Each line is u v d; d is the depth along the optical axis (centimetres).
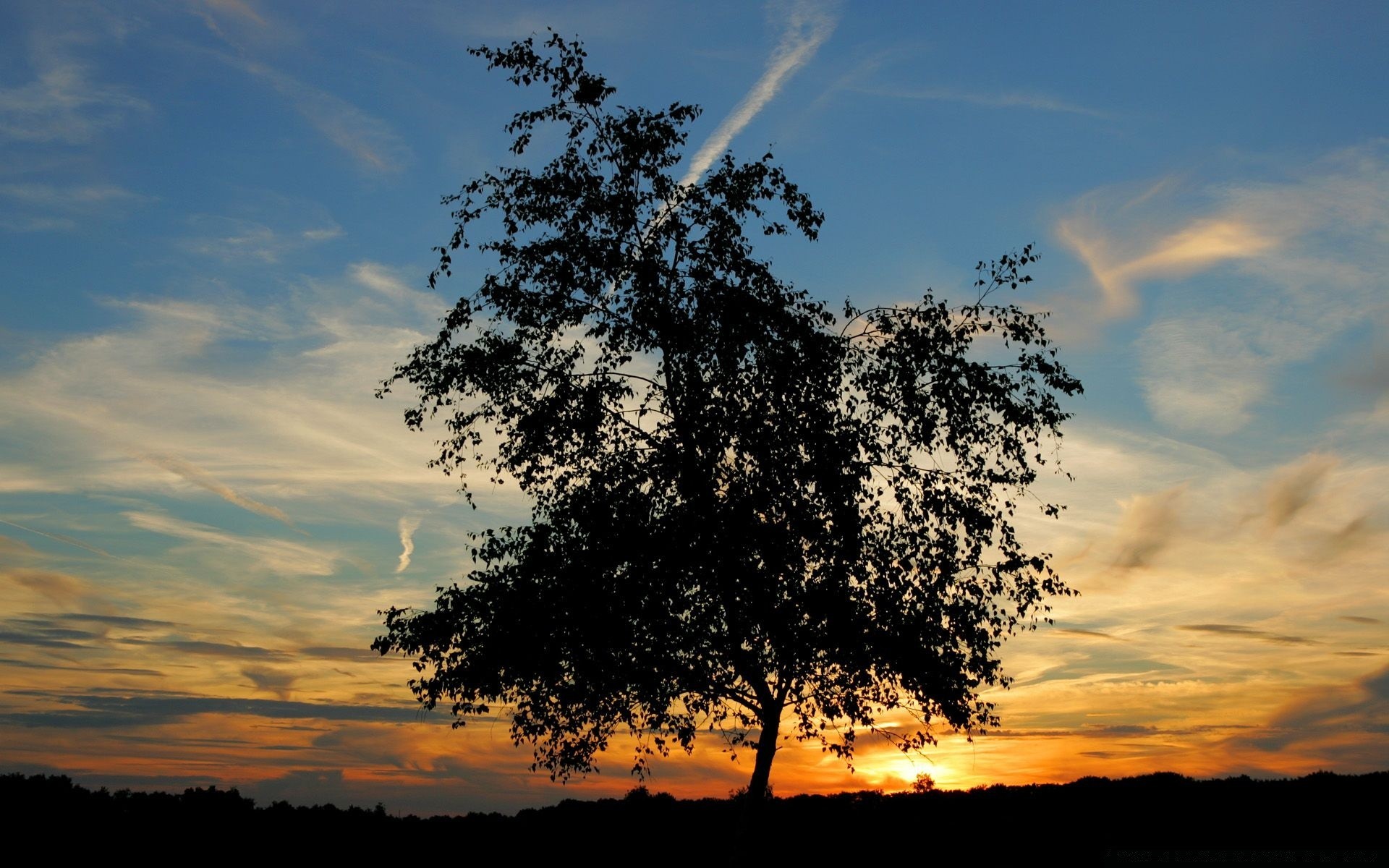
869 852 2927
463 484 2180
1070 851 2781
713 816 3647
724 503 1981
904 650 1975
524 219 2170
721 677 2114
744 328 2003
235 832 3303
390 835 3362
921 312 2091
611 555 1978
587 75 2141
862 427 2036
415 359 2177
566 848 3156
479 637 2000
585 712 2178
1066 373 2036
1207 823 3030
